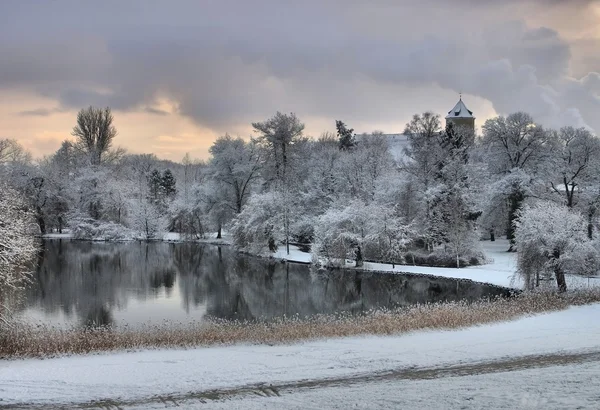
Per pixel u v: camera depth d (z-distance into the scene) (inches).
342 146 3157.0
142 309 1182.3
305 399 453.4
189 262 2043.6
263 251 2274.9
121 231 2938.0
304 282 1599.4
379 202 2142.0
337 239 1846.7
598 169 1967.3
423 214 2112.5
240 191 2827.3
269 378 539.2
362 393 460.1
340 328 806.5
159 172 4628.4
